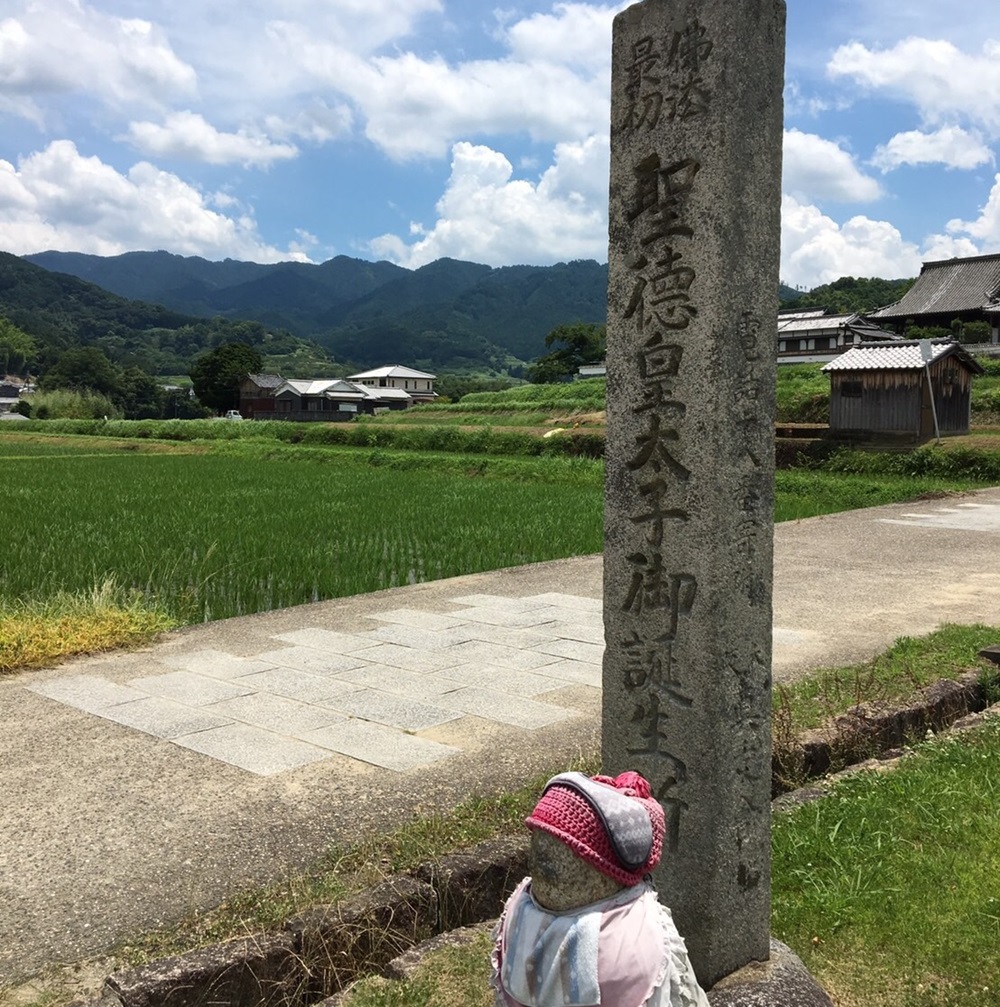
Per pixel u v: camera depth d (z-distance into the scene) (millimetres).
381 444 40125
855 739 5883
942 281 48688
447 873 4102
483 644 8641
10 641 8031
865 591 10805
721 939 3283
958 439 25344
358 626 9375
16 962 3576
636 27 3445
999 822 4531
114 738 6098
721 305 3184
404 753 5770
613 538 3566
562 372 72938
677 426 3311
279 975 3561
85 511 17453
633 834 2010
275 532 15219
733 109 3148
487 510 18281
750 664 3311
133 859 4395
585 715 6520
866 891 3980
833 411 27359
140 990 3262
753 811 3346
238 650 8430
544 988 1984
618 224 3531
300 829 4699
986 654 7441
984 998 3301
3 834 4672
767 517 3324
